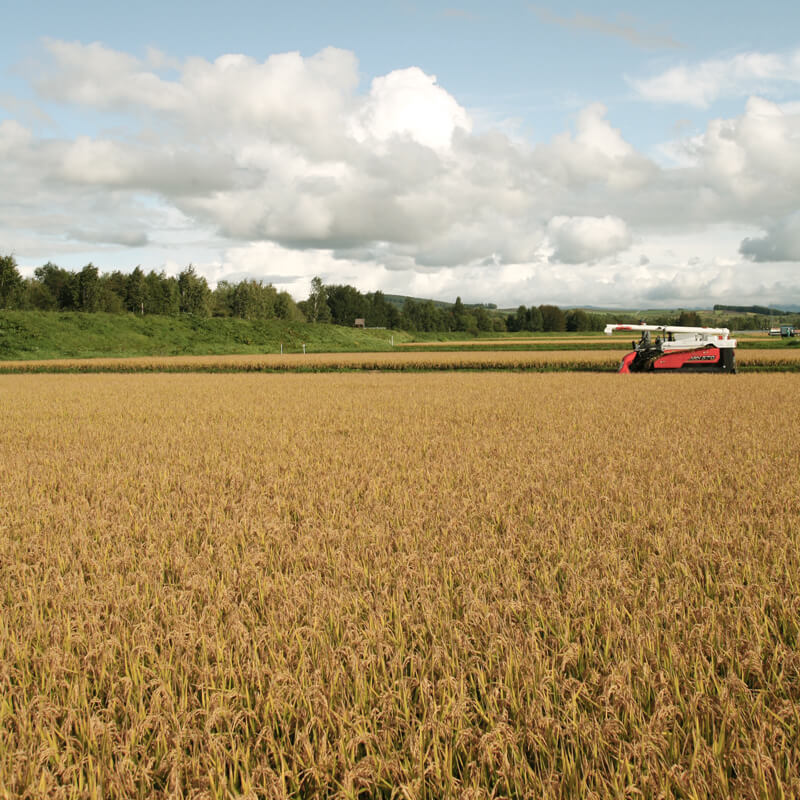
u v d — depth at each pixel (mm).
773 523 6707
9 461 12016
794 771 2994
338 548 6344
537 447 12352
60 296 104875
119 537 6785
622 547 6113
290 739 3461
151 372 47781
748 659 3826
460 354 57812
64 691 3814
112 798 3090
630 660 3855
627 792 2885
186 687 3785
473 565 5629
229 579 5422
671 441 12875
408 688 3705
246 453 12492
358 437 14430
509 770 3084
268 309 126875
